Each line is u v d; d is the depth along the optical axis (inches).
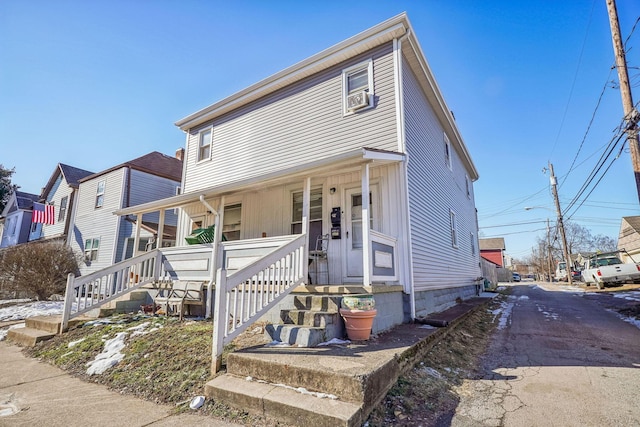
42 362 188.2
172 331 196.7
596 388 135.5
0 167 1079.6
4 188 1055.0
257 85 366.0
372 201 267.6
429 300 293.1
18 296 471.8
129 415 111.9
